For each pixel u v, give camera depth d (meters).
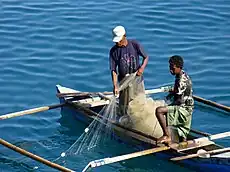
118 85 15.31
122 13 22.33
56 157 15.08
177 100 14.47
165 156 14.52
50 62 19.27
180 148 14.30
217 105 16.64
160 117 14.35
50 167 14.65
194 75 18.67
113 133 15.52
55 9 22.66
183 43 20.48
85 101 16.58
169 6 22.89
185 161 14.27
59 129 16.12
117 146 15.41
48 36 20.80
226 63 19.34
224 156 13.88
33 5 23.00
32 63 19.22
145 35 20.92
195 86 18.12
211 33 21.17
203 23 21.80
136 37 20.77
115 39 14.91
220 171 13.91
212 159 13.91
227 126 16.20
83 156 15.09
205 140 14.54
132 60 15.18
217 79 18.50
